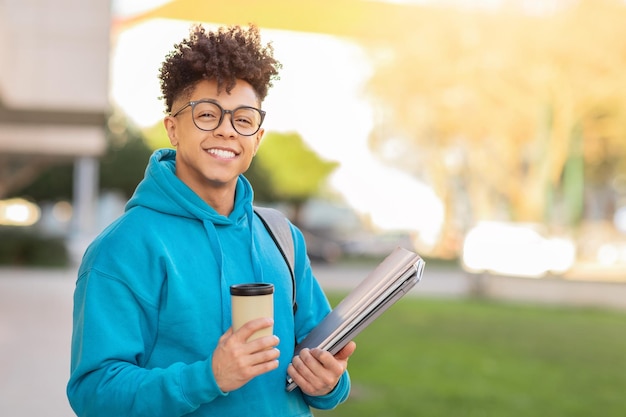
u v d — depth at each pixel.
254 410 1.63
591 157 29.00
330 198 50.25
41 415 5.09
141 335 1.58
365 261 28.98
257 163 40.81
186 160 1.68
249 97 1.67
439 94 25.72
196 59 1.62
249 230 1.77
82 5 9.86
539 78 23.94
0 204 41.88
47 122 11.45
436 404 6.09
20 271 18.02
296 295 1.88
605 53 22.80
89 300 1.57
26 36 9.71
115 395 1.47
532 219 27.64
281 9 21.25
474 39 24.41
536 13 23.42
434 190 31.30
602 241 27.33
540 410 6.02
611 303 14.40
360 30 23.66
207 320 1.61
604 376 7.59
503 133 26.00
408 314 12.64
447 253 32.00
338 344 1.66
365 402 6.04
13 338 8.28
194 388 1.43
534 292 15.17
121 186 34.41
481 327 11.13
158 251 1.60
